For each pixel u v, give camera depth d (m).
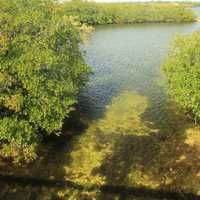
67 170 36.84
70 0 136.75
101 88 59.16
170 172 36.19
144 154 39.38
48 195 33.12
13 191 33.66
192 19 145.62
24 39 39.12
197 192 33.28
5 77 35.88
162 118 47.66
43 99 38.69
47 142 41.78
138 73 67.38
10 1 45.47
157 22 143.12
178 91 44.53
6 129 35.75
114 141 42.16
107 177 35.66
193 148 40.22
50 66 39.69
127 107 51.38
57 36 44.59
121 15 140.50
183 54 45.00
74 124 46.16
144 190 33.69
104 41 98.81
